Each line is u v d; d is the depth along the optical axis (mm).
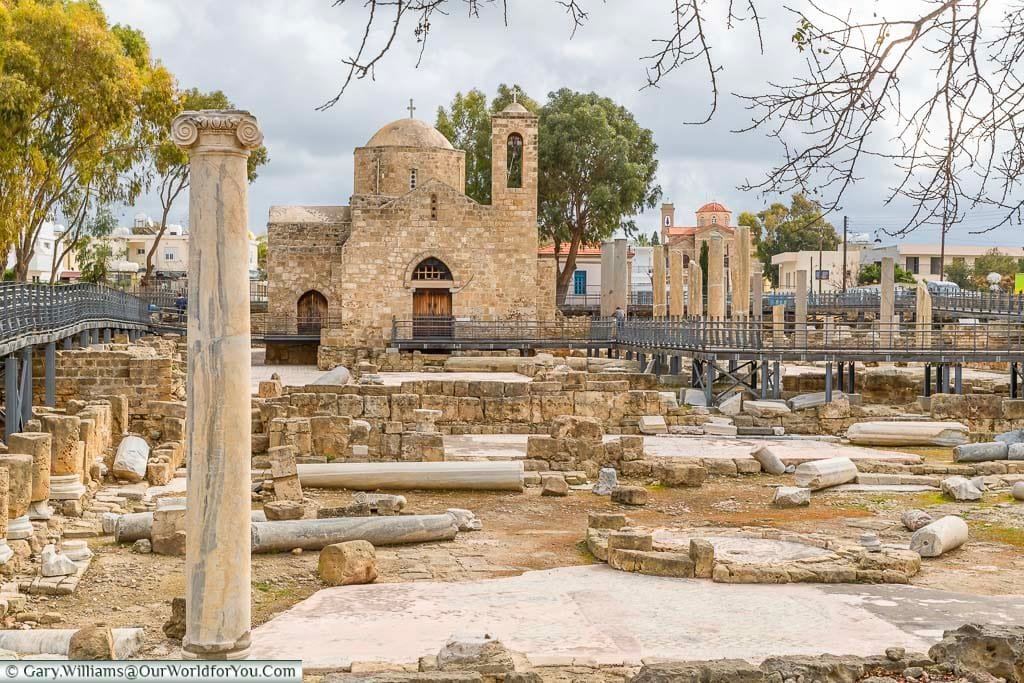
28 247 60281
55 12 54688
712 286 54094
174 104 68688
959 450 32875
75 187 68188
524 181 71500
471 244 71312
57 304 37438
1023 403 40438
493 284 71500
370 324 71000
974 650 12297
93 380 36688
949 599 17781
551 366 55406
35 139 56000
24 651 13977
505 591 18297
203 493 10703
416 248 71062
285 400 36875
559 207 95562
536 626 15977
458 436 37750
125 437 31406
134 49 67812
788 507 27328
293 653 14438
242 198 10758
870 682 11445
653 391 41812
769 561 19922
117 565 19938
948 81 8500
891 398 52375
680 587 18656
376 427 31875
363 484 28516
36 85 51969
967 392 51469
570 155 92875
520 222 71438
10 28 51719
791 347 44875
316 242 76188
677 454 34188
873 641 15102
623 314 67688
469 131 101125
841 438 38406
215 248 10617
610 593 18125
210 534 10719
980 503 27547
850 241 127625
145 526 21516
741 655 14359
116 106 57188
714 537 22891
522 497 28328
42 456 21938
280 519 23344
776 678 11531
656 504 27656
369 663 13508
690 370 59906
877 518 25812
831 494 29078
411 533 22391
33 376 37156
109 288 56062
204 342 10656
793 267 131250
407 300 71125
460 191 75375
